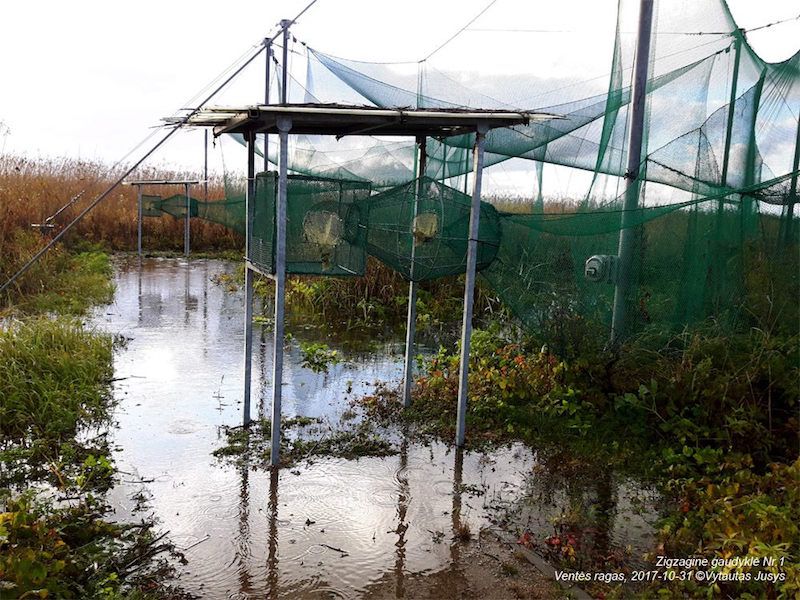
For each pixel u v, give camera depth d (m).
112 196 19.30
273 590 3.83
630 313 6.21
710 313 6.18
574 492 5.05
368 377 7.71
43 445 5.40
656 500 4.95
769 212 6.36
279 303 5.21
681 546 4.27
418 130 6.02
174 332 9.52
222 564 4.05
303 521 4.54
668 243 6.18
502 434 6.04
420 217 5.74
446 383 6.99
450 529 4.50
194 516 4.55
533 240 6.41
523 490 5.06
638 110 6.44
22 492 4.72
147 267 15.46
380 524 4.53
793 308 6.03
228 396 6.92
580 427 5.94
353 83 9.62
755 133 6.96
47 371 6.65
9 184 16.38
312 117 4.99
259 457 5.48
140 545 4.18
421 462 5.50
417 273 5.96
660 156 6.52
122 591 3.77
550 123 7.82
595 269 6.13
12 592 3.41
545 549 4.30
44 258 11.77
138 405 6.57
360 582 3.93
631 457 5.54
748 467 5.17
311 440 5.82
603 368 6.26
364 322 10.50
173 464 5.32
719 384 5.75
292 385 7.35
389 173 11.02
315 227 5.36
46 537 3.97
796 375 5.71
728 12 6.88
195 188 21.09
